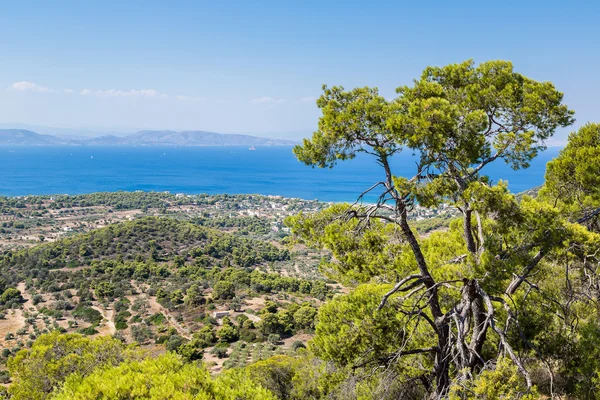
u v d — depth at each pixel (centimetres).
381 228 993
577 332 941
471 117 764
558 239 779
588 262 950
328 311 950
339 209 952
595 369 862
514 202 766
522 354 957
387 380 859
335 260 994
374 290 944
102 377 677
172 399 614
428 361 956
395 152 844
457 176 830
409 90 911
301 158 891
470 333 957
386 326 879
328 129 840
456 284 989
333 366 896
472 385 679
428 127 757
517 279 905
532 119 886
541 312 998
